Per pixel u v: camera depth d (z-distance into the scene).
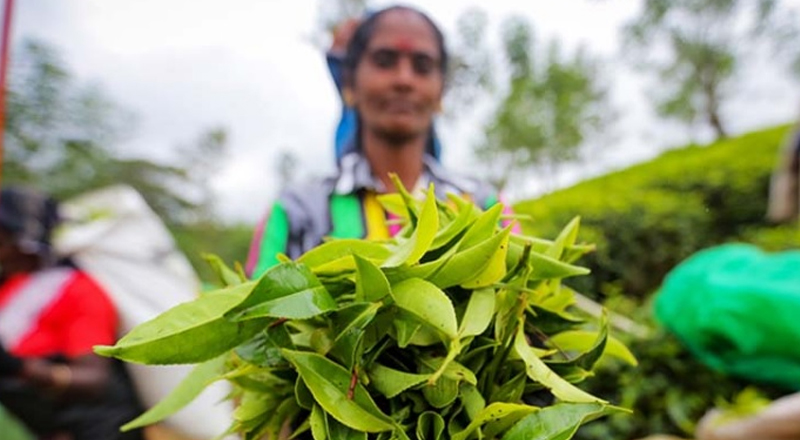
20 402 1.27
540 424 0.42
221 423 1.34
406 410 0.44
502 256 0.44
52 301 1.33
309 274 0.41
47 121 5.81
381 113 0.98
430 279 0.45
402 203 0.59
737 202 3.36
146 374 1.36
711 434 1.34
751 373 1.43
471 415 0.44
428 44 1.00
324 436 0.42
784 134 3.77
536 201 3.25
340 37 1.19
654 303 1.73
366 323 0.41
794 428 1.19
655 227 2.69
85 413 1.31
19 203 1.39
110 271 1.44
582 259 2.33
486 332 0.47
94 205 1.61
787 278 1.38
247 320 0.42
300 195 0.94
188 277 1.66
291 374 0.47
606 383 1.66
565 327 0.54
